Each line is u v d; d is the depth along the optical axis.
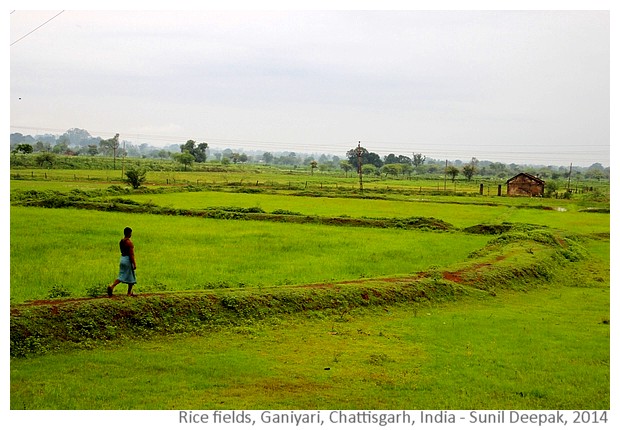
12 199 46.00
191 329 14.44
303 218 41.41
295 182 91.31
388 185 97.69
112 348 13.13
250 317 15.44
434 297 18.86
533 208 60.72
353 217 43.06
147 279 19.80
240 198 58.78
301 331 15.09
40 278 19.16
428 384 11.76
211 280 19.88
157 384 11.25
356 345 14.14
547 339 15.05
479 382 11.91
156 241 29.34
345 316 16.52
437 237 35.47
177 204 50.12
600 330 16.06
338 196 65.81
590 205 66.56
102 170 100.44
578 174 184.62
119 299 14.48
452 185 106.94
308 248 28.83
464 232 38.66
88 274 19.95
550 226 42.97
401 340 14.70
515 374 12.41
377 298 17.78
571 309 18.89
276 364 12.58
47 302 13.96
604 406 10.94
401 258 26.58
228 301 15.56
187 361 12.52
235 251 26.91
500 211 54.91
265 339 14.30
